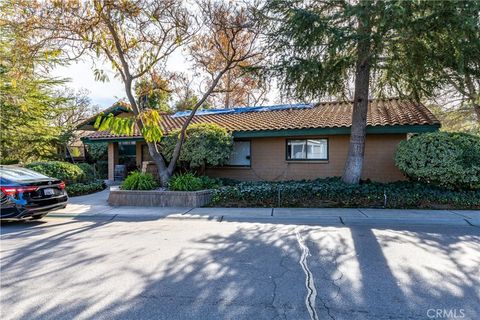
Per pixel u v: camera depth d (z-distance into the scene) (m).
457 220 7.38
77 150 25.17
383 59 9.07
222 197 10.18
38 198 7.78
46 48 10.51
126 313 3.28
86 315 3.24
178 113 18.86
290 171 13.04
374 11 7.43
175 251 5.39
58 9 9.41
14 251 5.48
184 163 12.82
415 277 4.15
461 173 8.74
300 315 3.20
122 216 8.64
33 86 16.47
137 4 9.80
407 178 11.08
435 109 20.67
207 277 4.23
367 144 11.84
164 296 3.67
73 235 6.62
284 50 8.84
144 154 16.05
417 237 6.12
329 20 8.15
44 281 4.14
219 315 3.22
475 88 9.96
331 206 9.32
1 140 17.50
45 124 18.88
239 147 13.84
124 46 10.91
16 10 10.02
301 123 12.45
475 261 4.73
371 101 14.43
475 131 21.50
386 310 3.29
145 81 11.97
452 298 3.55
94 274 4.37
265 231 6.78
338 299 3.55
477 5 6.96
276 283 4.01
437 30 7.77
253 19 9.90
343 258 4.94
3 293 3.79
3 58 13.73
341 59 9.05
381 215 7.99
